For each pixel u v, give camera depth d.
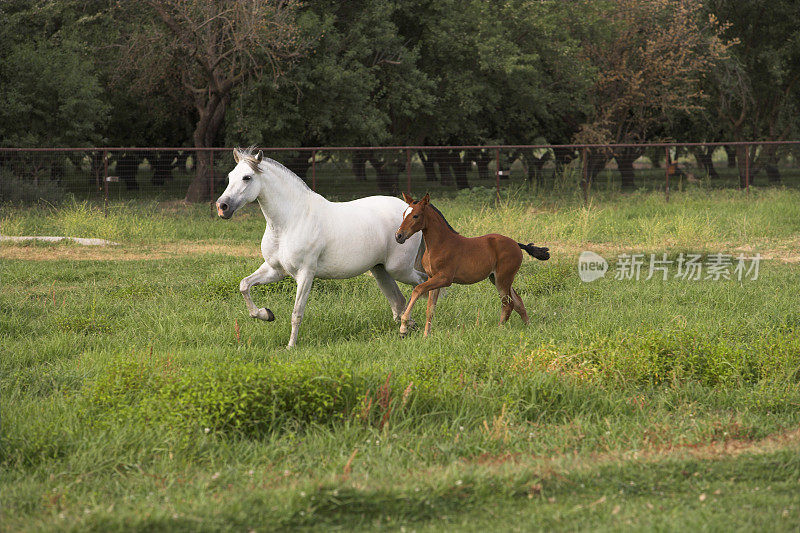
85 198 29.52
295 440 5.92
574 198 26.88
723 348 7.82
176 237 19.03
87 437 5.82
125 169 36.59
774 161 37.53
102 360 8.02
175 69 29.19
